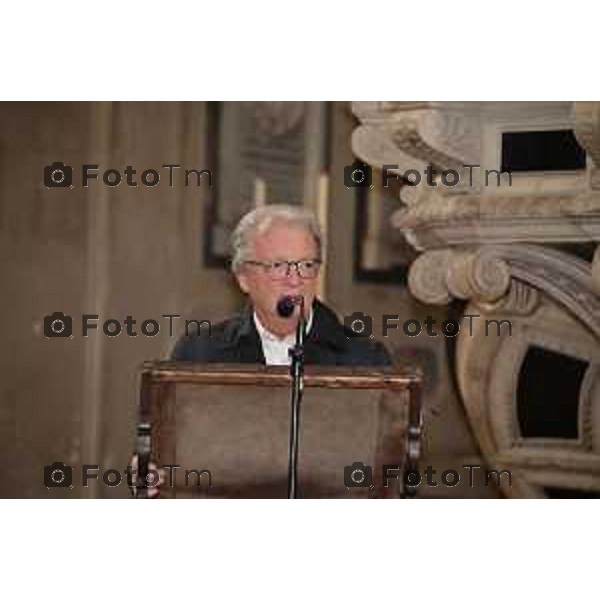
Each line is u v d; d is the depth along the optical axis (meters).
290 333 12.97
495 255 18.64
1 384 21.41
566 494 18.73
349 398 10.42
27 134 21.52
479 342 19.14
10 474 21.36
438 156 18.67
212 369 10.30
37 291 21.52
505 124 18.44
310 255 12.80
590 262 18.31
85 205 21.70
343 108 22.33
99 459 21.47
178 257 21.94
